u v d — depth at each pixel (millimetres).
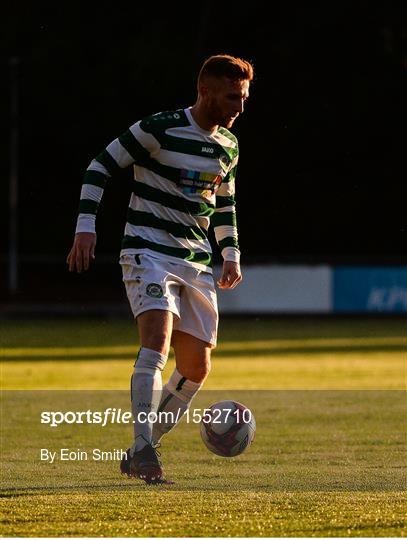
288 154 153000
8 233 159625
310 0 153000
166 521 17797
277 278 117312
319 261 117438
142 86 152875
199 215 21906
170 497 20219
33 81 154750
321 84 152000
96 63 157500
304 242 156625
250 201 155125
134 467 20516
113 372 59156
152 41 154250
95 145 155625
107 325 106188
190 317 22141
